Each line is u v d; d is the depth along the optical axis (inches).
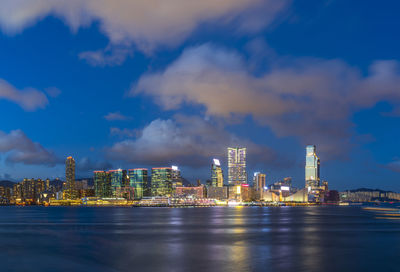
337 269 2405.3
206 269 2384.4
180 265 2512.3
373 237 4259.4
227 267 2447.1
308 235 4503.0
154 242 3782.0
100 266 2504.9
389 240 3954.2
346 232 4904.0
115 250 3203.7
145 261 2672.2
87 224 6579.7
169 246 3467.0
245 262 2623.0
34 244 3629.4
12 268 2476.6
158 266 2488.9
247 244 3609.7
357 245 3538.4
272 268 2416.3
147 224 6569.9
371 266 2502.5
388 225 6299.2
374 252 3088.1
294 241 3860.7
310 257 2834.6
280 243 3683.6
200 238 4146.2
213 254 2972.4
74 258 2810.0
